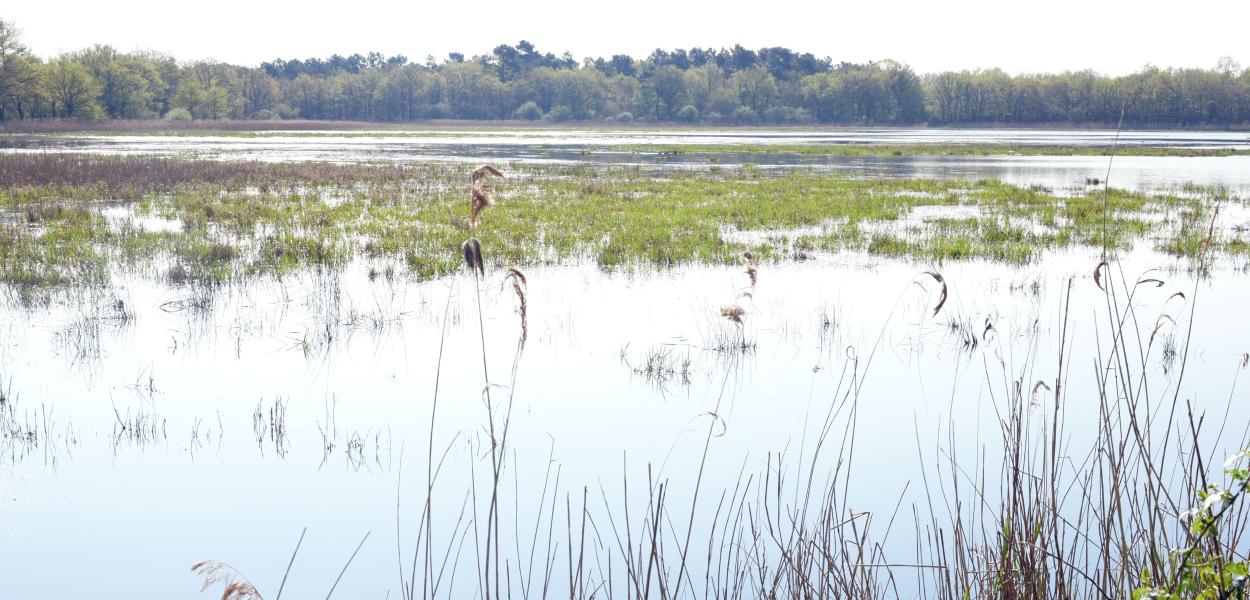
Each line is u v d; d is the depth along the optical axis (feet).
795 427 24.14
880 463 21.34
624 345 32.71
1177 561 11.05
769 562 16.44
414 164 135.03
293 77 586.86
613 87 518.37
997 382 27.86
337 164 132.67
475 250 10.08
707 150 194.18
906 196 88.48
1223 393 26.35
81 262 47.98
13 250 50.93
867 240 59.21
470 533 18.48
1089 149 203.72
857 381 28.17
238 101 442.91
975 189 97.25
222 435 23.68
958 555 13.57
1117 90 430.20
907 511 18.49
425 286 44.04
